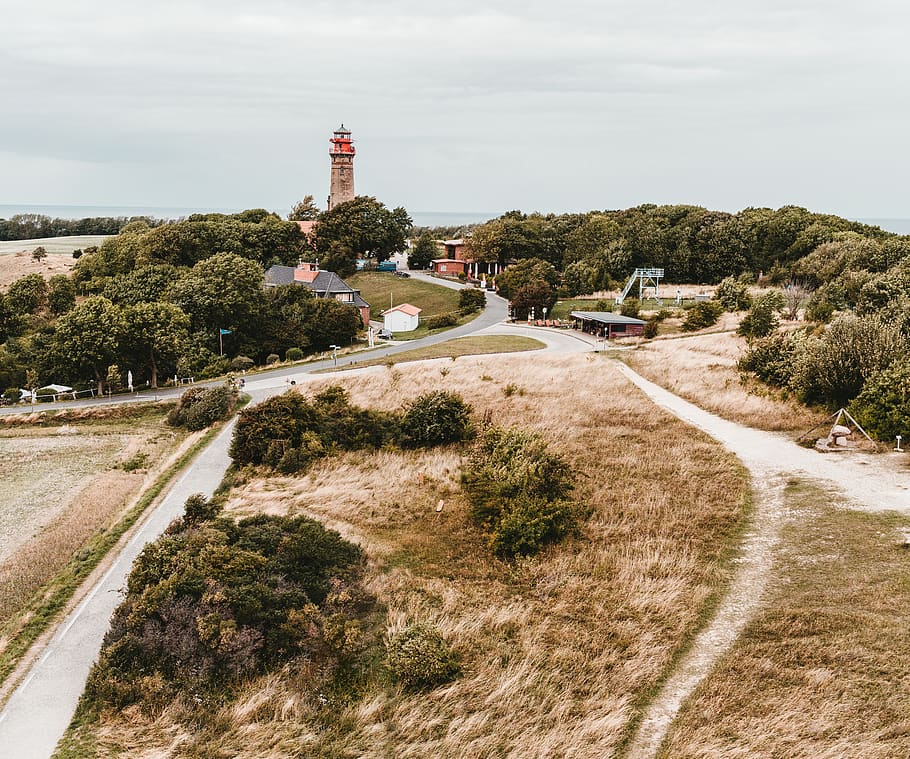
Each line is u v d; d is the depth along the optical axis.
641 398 50.00
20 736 19.27
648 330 76.81
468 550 29.84
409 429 43.44
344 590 25.84
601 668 21.38
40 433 52.56
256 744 19.20
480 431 44.28
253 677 21.94
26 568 29.25
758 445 38.81
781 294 78.44
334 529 31.66
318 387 57.38
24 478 42.59
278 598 24.25
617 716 19.05
